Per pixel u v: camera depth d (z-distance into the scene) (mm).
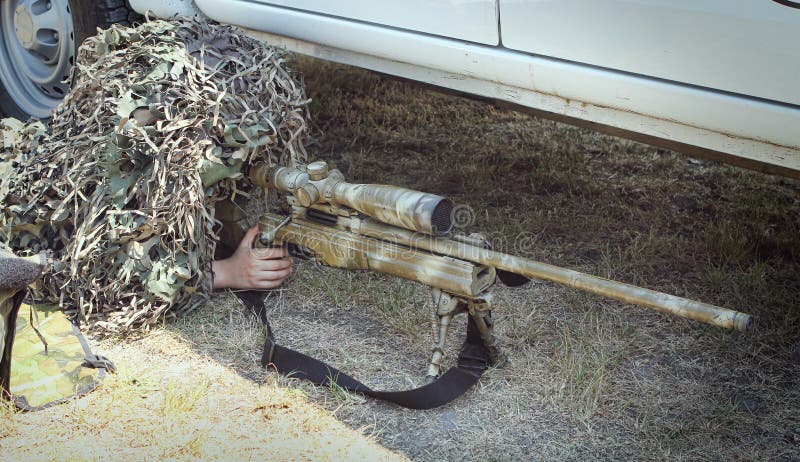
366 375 2502
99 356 2484
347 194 2426
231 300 2855
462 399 2385
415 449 2188
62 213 2652
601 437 2232
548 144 4062
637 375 2492
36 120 3191
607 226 3324
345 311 2824
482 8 2504
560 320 2758
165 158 2510
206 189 2617
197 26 2818
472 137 4152
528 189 3635
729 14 2062
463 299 2340
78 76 3039
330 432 2240
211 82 2602
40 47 3766
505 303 2838
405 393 2297
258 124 2621
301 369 2463
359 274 3006
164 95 2578
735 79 2131
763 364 2537
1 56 3977
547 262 3080
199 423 2268
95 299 2650
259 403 2350
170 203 2508
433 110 4461
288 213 2803
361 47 2896
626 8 2223
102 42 2902
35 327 2545
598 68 2363
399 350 2615
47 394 2371
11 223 2754
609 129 2799
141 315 2611
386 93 4629
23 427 2254
